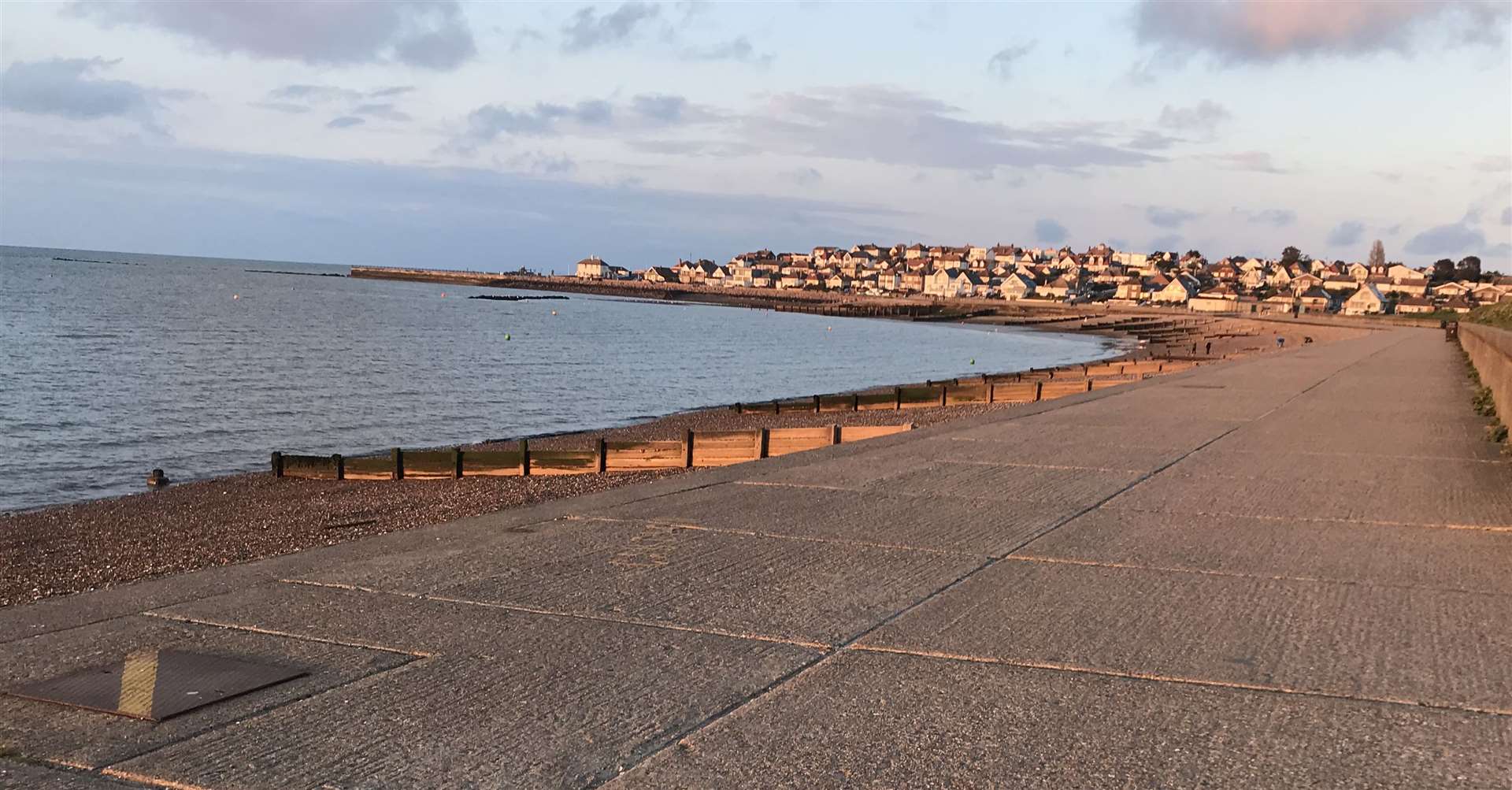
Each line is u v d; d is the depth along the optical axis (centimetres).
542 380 4975
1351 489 1014
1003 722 420
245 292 14975
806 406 3284
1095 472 1099
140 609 556
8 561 1377
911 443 1317
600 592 604
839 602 593
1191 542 768
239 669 465
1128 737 407
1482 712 439
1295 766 383
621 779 364
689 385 5056
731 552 711
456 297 18288
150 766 368
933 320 15025
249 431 3077
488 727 407
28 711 416
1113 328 12256
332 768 370
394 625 533
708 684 459
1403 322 13075
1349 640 537
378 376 4747
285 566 651
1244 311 17212
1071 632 542
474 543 723
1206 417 1689
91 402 3553
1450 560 718
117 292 12688
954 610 579
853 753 388
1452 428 1562
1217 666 493
